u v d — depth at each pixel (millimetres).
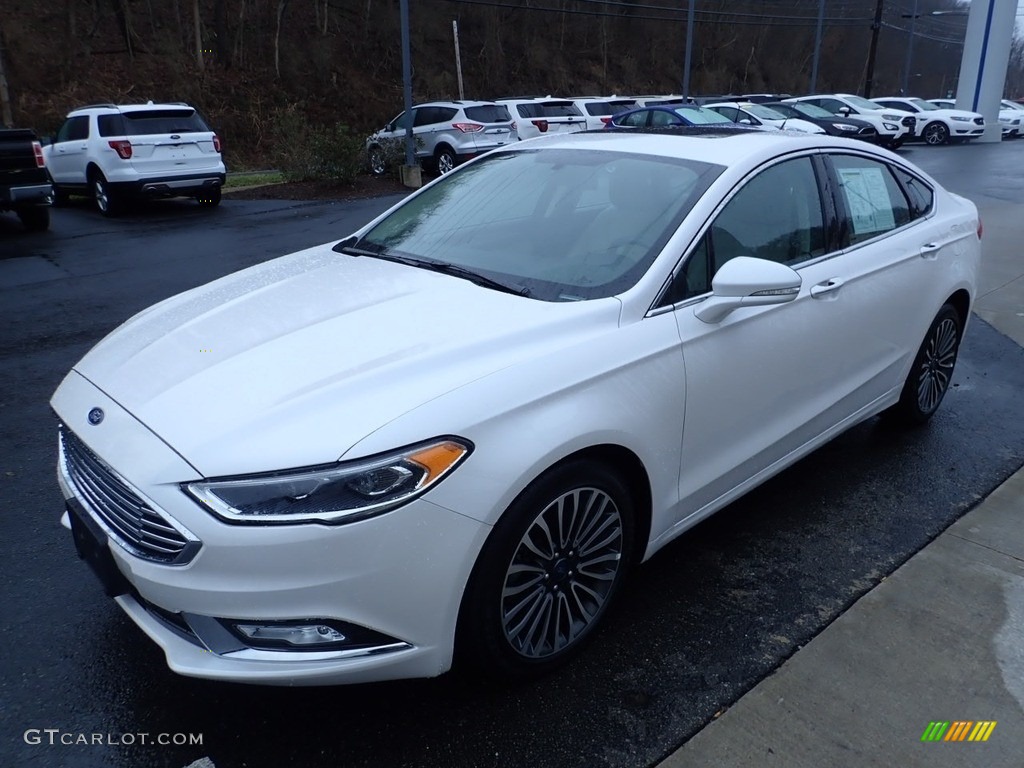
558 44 47562
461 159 17859
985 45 29703
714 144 3582
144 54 30094
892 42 72938
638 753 2471
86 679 2744
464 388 2406
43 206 11961
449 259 3391
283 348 2646
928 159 22219
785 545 3574
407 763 2430
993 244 9688
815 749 2488
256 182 19078
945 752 2484
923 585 3289
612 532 2828
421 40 39531
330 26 36812
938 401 4793
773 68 61344
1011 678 2787
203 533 2193
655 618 3080
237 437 2271
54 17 28828
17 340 6551
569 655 2812
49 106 26125
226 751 2467
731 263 2949
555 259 3168
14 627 2990
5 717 2576
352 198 15742
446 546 2297
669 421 2883
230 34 32656
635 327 2836
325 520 2172
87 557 2637
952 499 3979
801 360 3480
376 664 2316
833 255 3721
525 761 2441
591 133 4176
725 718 2604
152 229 12211
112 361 2869
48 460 4355
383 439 2244
